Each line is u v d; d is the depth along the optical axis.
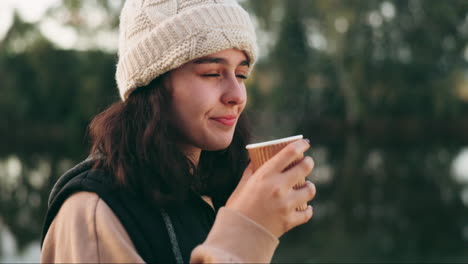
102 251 0.97
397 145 20.17
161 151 1.13
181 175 1.14
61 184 1.14
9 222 8.84
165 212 1.12
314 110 19.64
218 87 1.16
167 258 1.07
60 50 19.47
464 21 18.72
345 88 19.14
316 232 8.21
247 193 0.99
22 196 11.30
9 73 19.75
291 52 18.45
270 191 0.97
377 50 18.59
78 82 18.75
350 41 17.89
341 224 8.84
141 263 0.97
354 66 18.14
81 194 1.06
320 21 18.23
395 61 18.69
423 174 14.23
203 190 1.40
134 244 1.03
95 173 1.10
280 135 17.80
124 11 1.24
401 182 13.13
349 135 20.42
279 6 18.00
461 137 20.39
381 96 19.30
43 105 19.94
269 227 0.97
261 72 18.22
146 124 1.16
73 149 18.09
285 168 1.01
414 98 19.22
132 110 1.20
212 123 1.17
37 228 8.42
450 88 18.50
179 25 1.12
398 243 7.50
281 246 7.30
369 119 20.39
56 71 19.27
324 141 20.45
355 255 6.84
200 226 1.20
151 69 1.15
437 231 8.41
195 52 1.12
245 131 1.50
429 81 19.20
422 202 10.84
